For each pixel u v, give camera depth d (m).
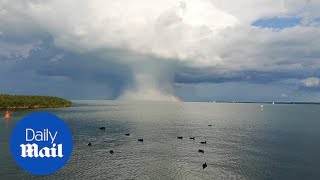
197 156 86.25
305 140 115.50
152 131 140.88
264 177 67.12
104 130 142.25
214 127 161.25
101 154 87.62
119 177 66.25
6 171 69.88
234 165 76.50
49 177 66.19
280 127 163.12
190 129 150.38
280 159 82.81
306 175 68.81
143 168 73.31
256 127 163.00
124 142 107.88
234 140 114.62
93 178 65.62
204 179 65.44
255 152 92.12
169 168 73.44
